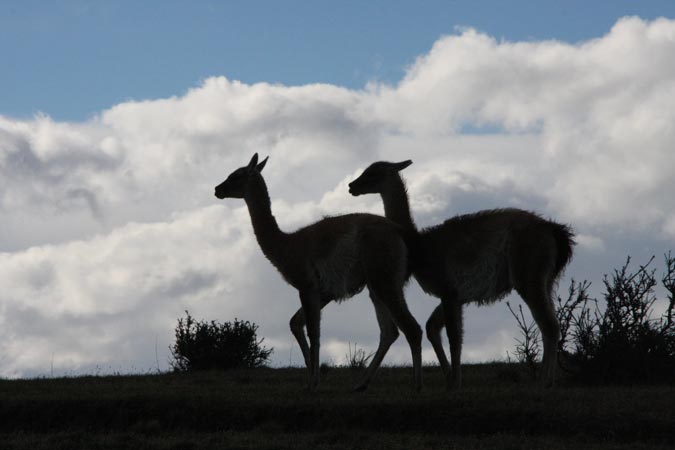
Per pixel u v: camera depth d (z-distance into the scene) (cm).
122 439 2511
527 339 3494
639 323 3344
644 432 2386
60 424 2795
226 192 3216
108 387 3366
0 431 2784
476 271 2984
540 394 2692
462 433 2511
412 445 2325
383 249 2973
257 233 3161
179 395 2880
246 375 3919
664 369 3262
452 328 3019
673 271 3425
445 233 3039
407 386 3278
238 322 4644
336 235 3014
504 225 2969
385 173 3356
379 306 3136
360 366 4162
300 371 4106
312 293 3056
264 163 3250
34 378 3994
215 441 2467
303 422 2652
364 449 2297
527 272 2923
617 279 3394
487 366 4103
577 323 3372
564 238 3009
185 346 4550
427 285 3066
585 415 2461
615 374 3266
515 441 2345
